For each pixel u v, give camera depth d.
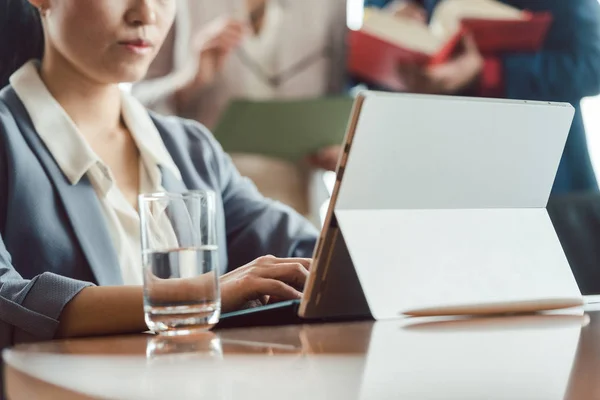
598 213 2.14
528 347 0.71
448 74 3.97
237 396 0.49
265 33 3.86
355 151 0.98
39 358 0.75
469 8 3.98
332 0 3.92
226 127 3.30
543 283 1.12
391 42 3.93
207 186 1.85
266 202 1.95
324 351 0.73
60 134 1.59
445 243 1.07
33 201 1.52
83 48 1.65
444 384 0.52
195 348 0.80
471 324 0.95
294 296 1.13
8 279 1.21
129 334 1.07
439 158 1.05
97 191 1.60
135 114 1.81
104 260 1.52
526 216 1.15
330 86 3.94
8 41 1.71
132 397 0.50
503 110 1.07
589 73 4.06
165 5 1.70
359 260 1.01
